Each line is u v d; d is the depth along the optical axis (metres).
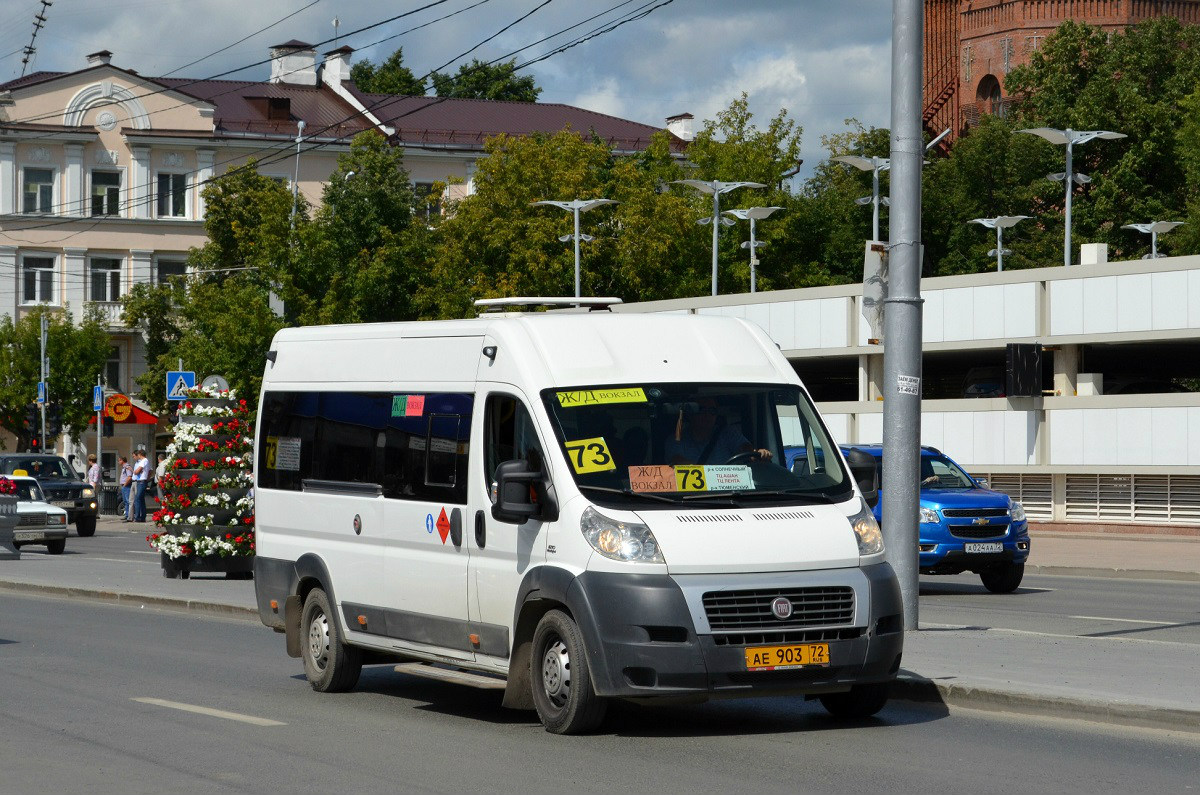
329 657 15.45
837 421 52.72
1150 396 45.28
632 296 74.31
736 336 13.71
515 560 12.73
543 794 10.27
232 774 11.12
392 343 14.88
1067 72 85.31
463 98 115.06
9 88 91.19
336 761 11.62
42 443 78.62
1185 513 45.28
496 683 13.02
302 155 96.94
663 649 11.57
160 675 16.94
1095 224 80.31
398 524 14.32
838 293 52.88
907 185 18.19
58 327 85.81
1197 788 10.21
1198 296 44.16
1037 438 47.62
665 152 88.31
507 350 13.22
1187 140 73.19
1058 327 47.19
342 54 102.62
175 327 85.81
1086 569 33.09
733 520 12.07
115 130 93.12
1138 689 13.55
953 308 49.75
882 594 12.17
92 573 32.06
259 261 66.88
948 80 105.19
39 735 12.93
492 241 71.62
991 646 16.78
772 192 85.81
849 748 11.84
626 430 12.60
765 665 11.68
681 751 11.81
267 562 16.52
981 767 10.98
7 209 91.19
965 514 26.36
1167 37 85.12
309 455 15.91
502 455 13.09
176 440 30.62
